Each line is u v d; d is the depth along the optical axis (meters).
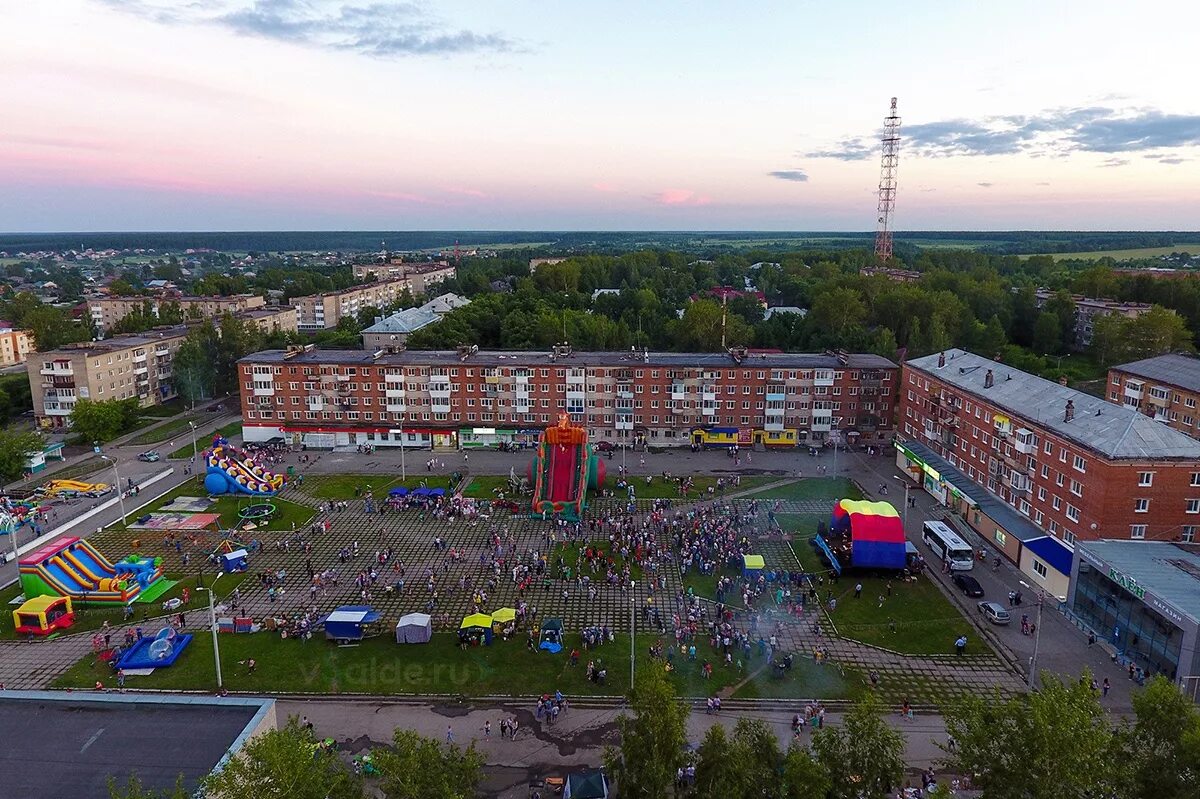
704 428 138.75
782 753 49.56
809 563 88.38
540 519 102.69
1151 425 79.75
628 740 43.72
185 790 38.06
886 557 82.88
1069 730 38.84
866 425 138.25
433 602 78.44
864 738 41.78
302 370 139.12
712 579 84.06
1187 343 182.25
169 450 137.62
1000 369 111.12
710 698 60.25
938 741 56.78
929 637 71.88
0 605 78.12
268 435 142.12
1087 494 79.12
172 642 68.25
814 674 65.62
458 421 139.88
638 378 137.25
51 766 40.50
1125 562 70.25
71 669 66.44
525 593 80.62
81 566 79.75
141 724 44.16
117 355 158.62
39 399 150.75
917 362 127.00
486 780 51.91
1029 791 39.25
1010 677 65.44
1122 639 67.81
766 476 121.88
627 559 88.75
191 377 165.50
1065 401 92.19
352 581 83.44
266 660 67.50
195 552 91.88
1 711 45.06
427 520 102.31
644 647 69.88
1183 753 40.94
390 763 40.06
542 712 59.69
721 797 39.84
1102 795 39.97
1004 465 95.75
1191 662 59.09
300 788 36.53
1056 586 79.38
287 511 105.81
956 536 89.56
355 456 134.75
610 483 117.25
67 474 123.19
